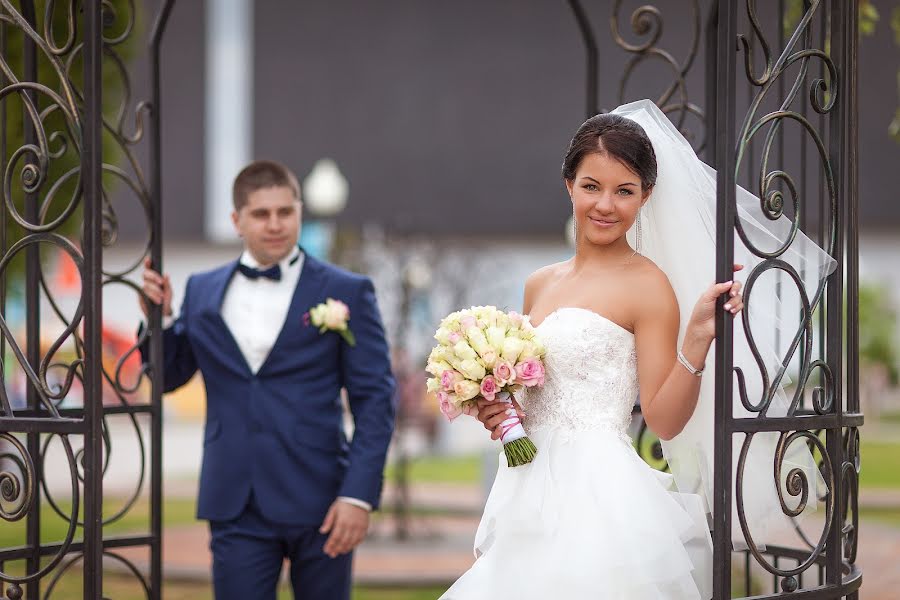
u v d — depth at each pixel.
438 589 8.32
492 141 30.09
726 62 3.10
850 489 3.66
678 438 3.63
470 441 22.44
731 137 3.11
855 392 3.66
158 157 4.62
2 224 4.02
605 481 3.23
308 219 19.34
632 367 3.35
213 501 4.41
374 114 30.64
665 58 4.70
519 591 3.23
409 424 16.06
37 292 4.16
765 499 3.57
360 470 4.39
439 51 30.33
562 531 3.22
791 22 5.85
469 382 3.26
